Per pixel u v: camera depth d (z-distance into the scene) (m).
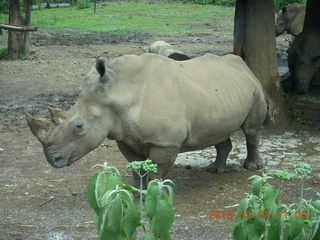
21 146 7.80
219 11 31.95
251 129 6.32
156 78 5.34
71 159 5.09
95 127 5.12
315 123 8.81
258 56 8.39
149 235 2.96
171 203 2.97
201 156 7.23
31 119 5.05
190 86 5.46
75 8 32.75
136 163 3.11
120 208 2.86
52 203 5.67
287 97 9.31
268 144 7.73
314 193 5.90
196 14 30.36
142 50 17.69
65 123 5.04
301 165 2.98
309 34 9.50
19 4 15.77
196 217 5.25
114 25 24.88
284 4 17.17
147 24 25.55
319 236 2.84
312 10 9.52
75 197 5.84
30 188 6.11
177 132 5.27
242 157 7.16
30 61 15.43
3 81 12.49
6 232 4.88
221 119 5.61
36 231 4.93
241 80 6.00
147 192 2.95
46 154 5.05
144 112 5.18
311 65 9.46
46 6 32.62
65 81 12.61
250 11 8.35
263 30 8.35
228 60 6.24
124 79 5.22
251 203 2.96
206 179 6.31
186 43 19.62
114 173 3.04
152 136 5.21
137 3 35.88
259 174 6.46
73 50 17.70
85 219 5.24
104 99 5.10
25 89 11.62
